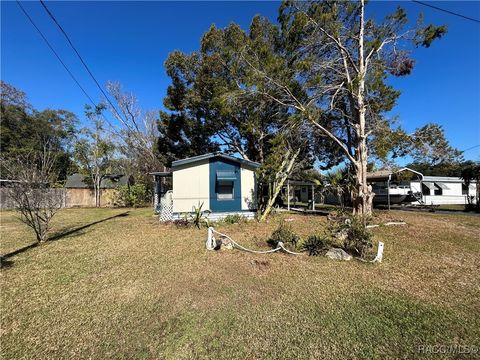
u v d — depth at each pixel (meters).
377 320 3.43
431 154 12.27
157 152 22.64
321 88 12.62
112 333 3.15
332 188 16.84
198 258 6.17
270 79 11.91
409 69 12.51
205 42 15.62
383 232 9.26
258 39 14.21
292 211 17.17
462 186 24.53
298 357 2.73
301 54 13.20
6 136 28.92
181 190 12.59
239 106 14.02
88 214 16.30
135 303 3.92
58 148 35.78
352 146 16.95
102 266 5.62
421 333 3.13
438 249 6.95
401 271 5.27
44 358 2.73
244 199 13.34
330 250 6.26
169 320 3.45
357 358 2.71
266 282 4.70
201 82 16.02
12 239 8.44
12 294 4.23
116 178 27.33
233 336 3.09
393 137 11.74
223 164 13.10
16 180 7.66
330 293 4.24
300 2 12.48
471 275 5.05
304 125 12.70
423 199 22.53
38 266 5.64
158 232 9.66
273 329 3.23
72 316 3.55
